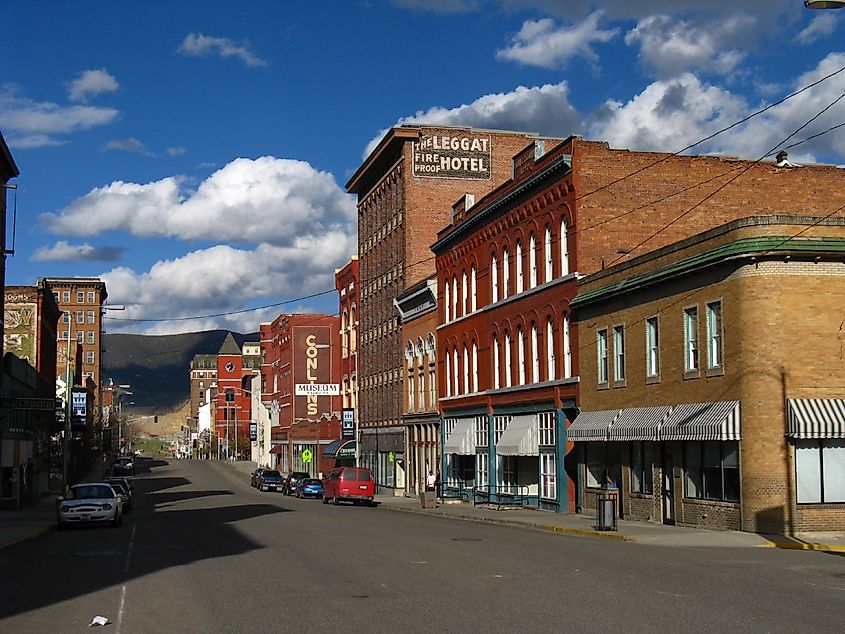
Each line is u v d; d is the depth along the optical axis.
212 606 14.76
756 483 28.16
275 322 120.75
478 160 68.19
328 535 29.09
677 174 40.84
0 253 51.91
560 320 41.41
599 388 37.84
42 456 72.69
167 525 36.34
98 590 17.00
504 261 48.47
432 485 53.03
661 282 33.00
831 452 28.33
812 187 42.19
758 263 28.52
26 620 13.80
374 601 15.00
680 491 32.19
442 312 58.94
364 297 80.38
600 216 40.00
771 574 18.47
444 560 21.20
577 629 12.32
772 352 28.25
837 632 12.02
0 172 56.16
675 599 14.95
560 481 41.09
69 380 68.25
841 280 28.72
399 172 68.94
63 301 179.50
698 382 31.03
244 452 165.75
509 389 46.94
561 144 41.34
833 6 18.14
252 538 28.12
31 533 32.59
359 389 81.94
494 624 12.77
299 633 12.33
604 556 22.22
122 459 113.88
